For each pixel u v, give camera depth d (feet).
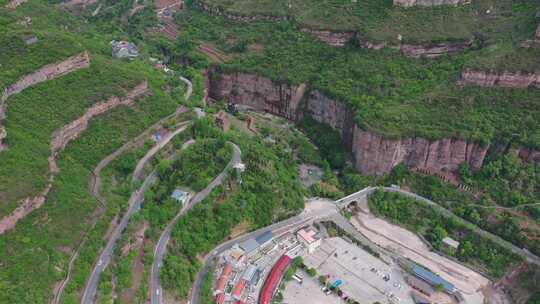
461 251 501.97
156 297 386.11
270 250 485.15
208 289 415.85
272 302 438.81
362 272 482.69
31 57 517.96
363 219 549.95
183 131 550.77
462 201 540.11
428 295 460.55
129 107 553.23
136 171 490.90
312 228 518.37
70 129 488.44
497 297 463.83
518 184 524.93
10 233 361.10
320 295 454.81
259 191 506.48
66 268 371.35
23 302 326.44
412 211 545.03
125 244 402.11
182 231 444.14
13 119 454.81
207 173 501.97
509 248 487.61
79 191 430.20
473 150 548.31
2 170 388.16
